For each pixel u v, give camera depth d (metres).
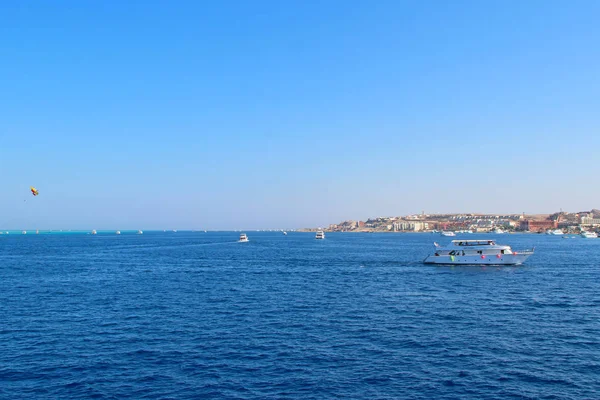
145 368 38.31
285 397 32.56
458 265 125.12
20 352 42.66
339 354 41.94
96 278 99.38
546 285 86.62
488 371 37.56
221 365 39.03
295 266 129.38
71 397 32.59
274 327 52.03
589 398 32.34
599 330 50.72
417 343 45.47
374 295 74.69
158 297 72.69
